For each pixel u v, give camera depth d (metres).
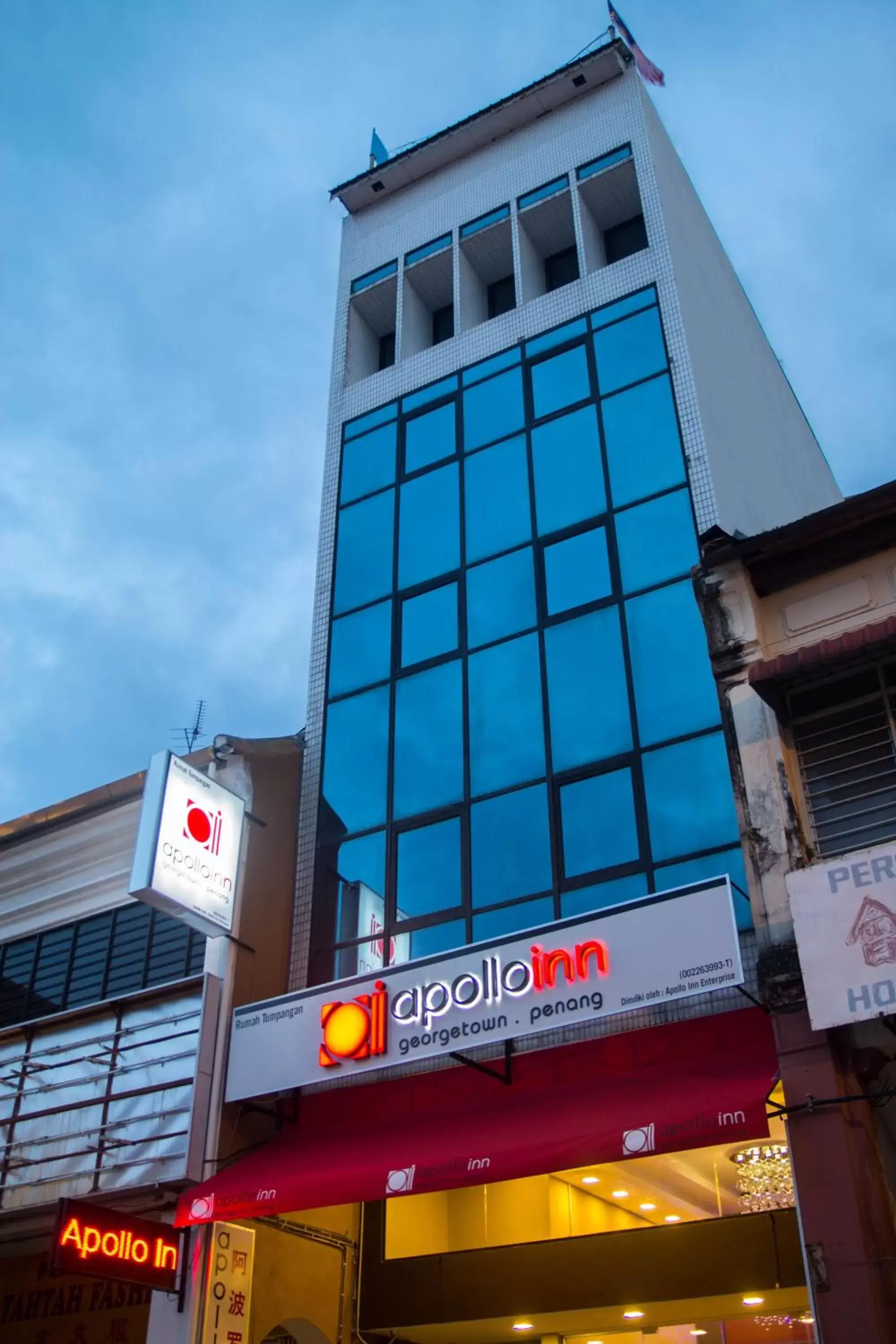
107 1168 13.35
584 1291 12.38
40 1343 15.41
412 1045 12.16
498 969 11.95
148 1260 12.17
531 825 14.02
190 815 14.36
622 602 14.96
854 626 11.26
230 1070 13.45
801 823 10.54
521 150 20.91
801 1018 9.53
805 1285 11.28
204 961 15.11
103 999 16.41
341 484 18.98
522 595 15.87
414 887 14.48
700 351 17.14
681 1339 12.70
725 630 11.66
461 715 15.42
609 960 11.26
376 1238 14.01
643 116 19.61
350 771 15.98
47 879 17.97
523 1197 13.54
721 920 10.77
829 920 9.41
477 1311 12.88
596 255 19.05
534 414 17.48
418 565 17.20
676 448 15.81
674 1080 10.98
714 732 13.37
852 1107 9.17
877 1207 8.71
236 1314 12.39
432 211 21.45
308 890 15.29
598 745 14.07
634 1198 13.09
